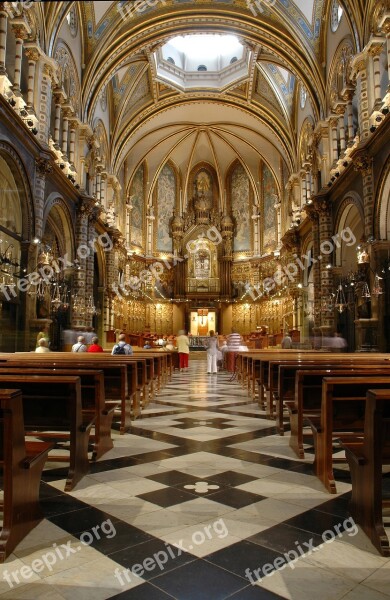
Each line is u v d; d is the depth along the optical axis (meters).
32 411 4.64
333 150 20.64
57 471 5.01
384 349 14.16
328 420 4.50
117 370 7.06
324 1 20.39
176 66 28.61
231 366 20.72
